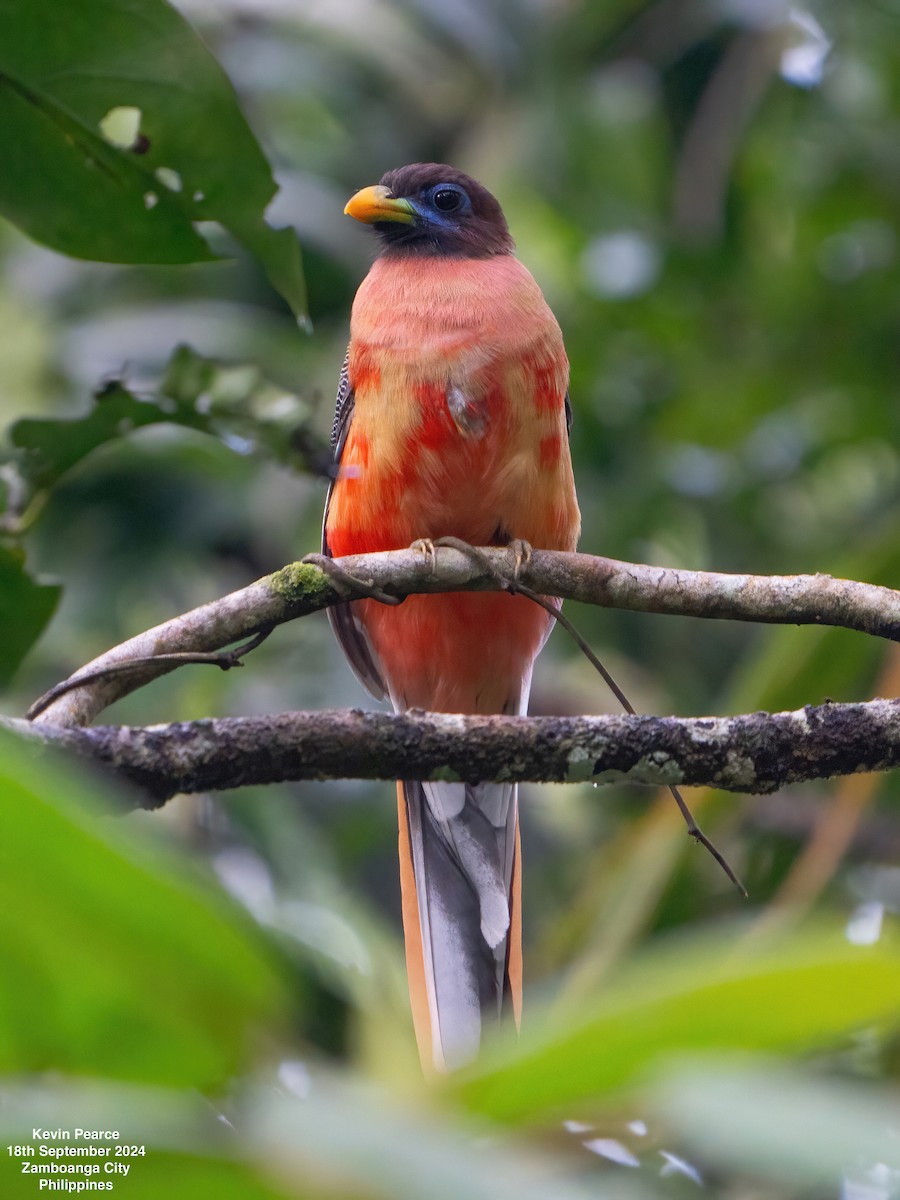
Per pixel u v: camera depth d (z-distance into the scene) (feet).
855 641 29.07
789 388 45.60
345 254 45.85
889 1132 6.82
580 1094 7.37
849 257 46.68
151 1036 8.05
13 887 7.30
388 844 40.98
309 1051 8.66
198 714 38.93
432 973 29.68
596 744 20.86
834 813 29.01
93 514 41.96
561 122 46.50
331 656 41.45
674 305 45.70
